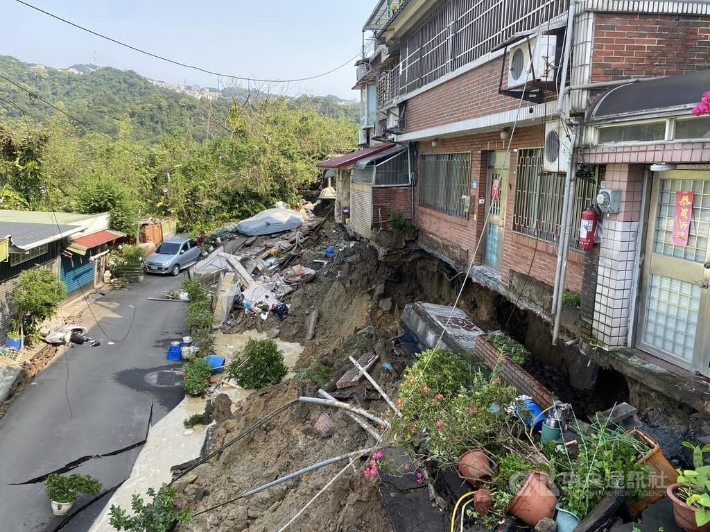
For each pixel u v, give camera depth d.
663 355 5.44
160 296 23.53
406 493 5.41
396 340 11.95
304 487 8.59
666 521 3.73
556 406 5.56
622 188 5.48
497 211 9.51
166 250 28.28
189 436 12.21
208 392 14.45
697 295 5.00
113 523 8.52
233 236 32.09
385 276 17.12
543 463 4.70
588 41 5.63
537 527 4.15
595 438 4.45
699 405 4.69
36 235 17.80
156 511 8.74
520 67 6.42
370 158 14.05
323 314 19.45
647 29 5.66
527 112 6.96
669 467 4.04
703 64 5.79
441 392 6.21
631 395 5.64
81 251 20.88
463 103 9.26
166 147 38.97
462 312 10.86
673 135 4.79
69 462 11.10
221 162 37.44
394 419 6.39
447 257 11.66
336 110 77.12
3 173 25.80
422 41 11.93
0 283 15.44
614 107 5.36
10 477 10.53
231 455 10.82
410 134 12.55
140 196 34.47
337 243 27.11
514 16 7.43
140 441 11.98
